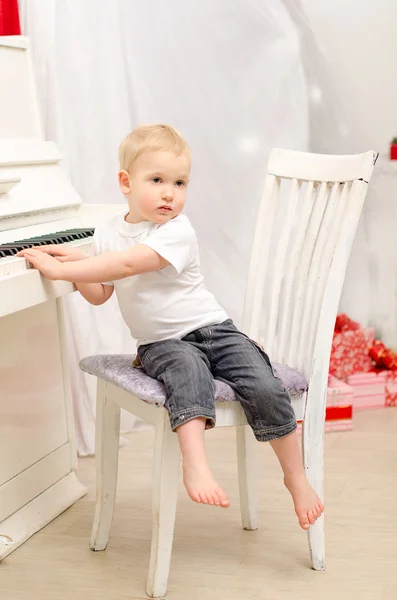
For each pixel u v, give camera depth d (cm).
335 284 175
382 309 318
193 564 187
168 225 168
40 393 216
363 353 305
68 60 257
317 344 176
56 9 254
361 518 210
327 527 205
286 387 173
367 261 314
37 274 157
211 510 218
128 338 281
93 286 178
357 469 245
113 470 191
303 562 188
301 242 192
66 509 220
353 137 307
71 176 262
